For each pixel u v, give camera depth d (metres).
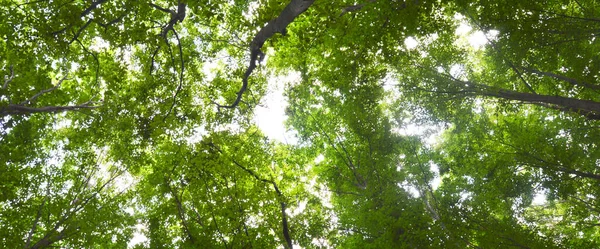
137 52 10.34
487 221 9.29
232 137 10.73
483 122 13.54
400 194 9.52
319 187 13.53
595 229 13.33
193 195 10.21
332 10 6.53
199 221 10.39
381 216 9.05
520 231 8.80
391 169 11.04
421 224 8.83
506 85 12.05
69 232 10.20
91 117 10.37
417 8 7.50
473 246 8.80
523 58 10.46
